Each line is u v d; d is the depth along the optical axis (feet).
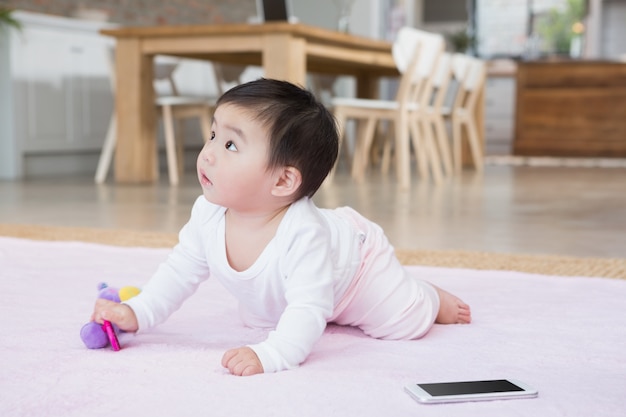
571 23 29.78
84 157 18.49
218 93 18.34
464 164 22.48
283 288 3.76
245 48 13.80
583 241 8.27
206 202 3.89
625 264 6.68
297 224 3.65
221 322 4.39
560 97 25.16
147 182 15.56
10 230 8.37
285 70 13.42
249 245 3.75
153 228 8.87
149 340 3.97
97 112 18.35
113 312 3.82
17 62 16.38
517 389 3.12
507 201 12.42
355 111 15.56
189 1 23.67
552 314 4.71
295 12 27.73
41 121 17.02
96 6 20.65
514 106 26.17
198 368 3.44
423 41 15.58
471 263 6.68
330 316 3.76
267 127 3.54
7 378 3.27
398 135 14.82
